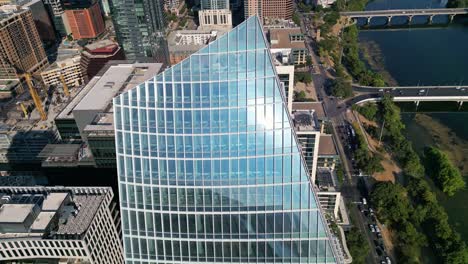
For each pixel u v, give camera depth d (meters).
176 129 113.44
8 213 145.38
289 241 120.38
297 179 112.88
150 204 122.00
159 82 109.62
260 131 110.94
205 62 107.19
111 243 171.75
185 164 115.88
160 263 130.88
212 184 116.88
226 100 109.88
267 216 118.31
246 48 105.44
